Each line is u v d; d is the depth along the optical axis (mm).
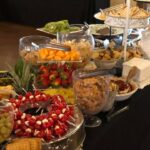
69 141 876
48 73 1202
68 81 1198
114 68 1408
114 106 1174
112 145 1076
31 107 943
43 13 3350
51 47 1288
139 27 1512
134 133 1213
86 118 1046
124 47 1481
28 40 1435
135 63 1368
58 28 2043
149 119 1277
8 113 850
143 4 1932
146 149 1239
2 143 833
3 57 1757
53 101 964
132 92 1219
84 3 3088
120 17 1507
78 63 1263
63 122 894
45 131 856
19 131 860
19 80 1191
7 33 2361
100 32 1915
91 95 991
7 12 3525
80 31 1815
